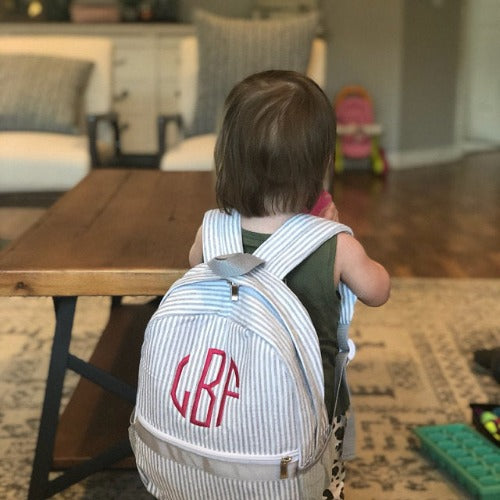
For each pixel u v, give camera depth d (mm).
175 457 1157
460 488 1746
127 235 1695
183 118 3736
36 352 2469
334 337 1241
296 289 1196
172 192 2170
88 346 2508
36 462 1643
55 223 1802
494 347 2422
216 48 3627
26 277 1449
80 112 3699
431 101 5773
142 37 4961
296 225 1209
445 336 2584
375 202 4648
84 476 1661
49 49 3777
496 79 6422
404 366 2355
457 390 2203
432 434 1885
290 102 1162
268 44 3619
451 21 5703
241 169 1172
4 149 3283
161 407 1149
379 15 5520
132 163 5043
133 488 1753
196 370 1126
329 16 5516
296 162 1158
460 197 4773
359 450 1896
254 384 1098
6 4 5328
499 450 1798
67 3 5301
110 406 1951
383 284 1263
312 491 1159
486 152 6250
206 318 1144
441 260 3514
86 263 1483
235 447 1119
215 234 1238
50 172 3277
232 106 1194
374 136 5543
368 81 5645
